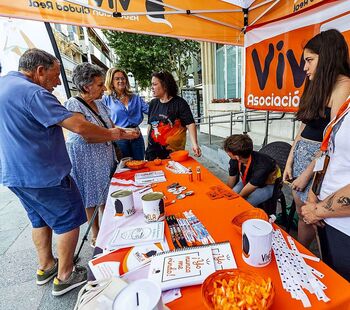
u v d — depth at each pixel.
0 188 3.96
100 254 0.83
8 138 1.26
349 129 0.82
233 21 2.87
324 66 1.15
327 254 1.01
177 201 1.20
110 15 2.45
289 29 2.04
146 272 0.72
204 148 5.07
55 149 1.36
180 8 2.62
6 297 1.58
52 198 1.39
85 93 1.78
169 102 2.22
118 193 1.10
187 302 0.60
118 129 1.72
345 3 1.53
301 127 1.61
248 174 1.77
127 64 9.84
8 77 1.33
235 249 0.79
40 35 2.86
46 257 1.68
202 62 7.57
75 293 1.57
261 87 2.52
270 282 0.56
